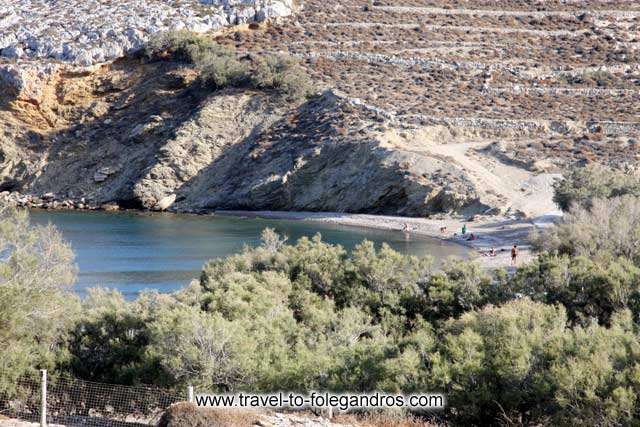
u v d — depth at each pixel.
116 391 37.88
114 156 163.75
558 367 33.56
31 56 179.00
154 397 37.12
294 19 193.50
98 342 44.75
